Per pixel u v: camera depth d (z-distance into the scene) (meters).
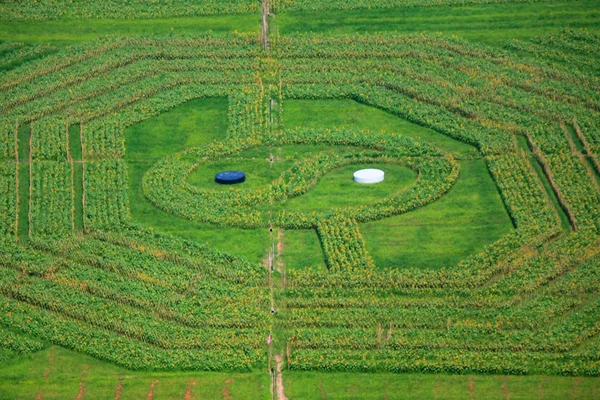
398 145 112.12
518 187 105.50
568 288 92.75
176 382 84.94
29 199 105.19
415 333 88.31
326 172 109.12
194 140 113.69
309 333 88.25
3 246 99.06
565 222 101.62
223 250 98.62
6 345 88.25
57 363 86.94
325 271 95.44
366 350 87.19
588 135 112.50
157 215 103.25
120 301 92.50
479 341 87.44
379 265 96.50
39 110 117.12
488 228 101.06
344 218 101.62
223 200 104.44
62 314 91.50
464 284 93.69
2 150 111.56
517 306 91.38
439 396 83.31
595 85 119.81
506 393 83.31
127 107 118.44
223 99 120.38
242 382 84.88
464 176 108.00
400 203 103.81
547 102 117.50
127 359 86.69
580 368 84.75
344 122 116.44
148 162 110.44
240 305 91.44
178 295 92.75
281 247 99.31
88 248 98.69
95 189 106.19
